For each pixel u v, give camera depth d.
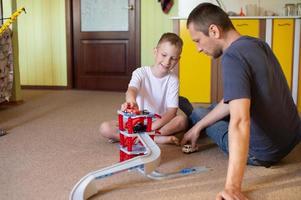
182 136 2.19
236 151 1.17
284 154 1.71
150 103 2.07
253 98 1.46
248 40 1.43
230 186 1.17
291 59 3.64
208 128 1.92
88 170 1.67
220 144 1.85
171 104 2.07
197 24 1.43
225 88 1.27
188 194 1.42
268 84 1.45
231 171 1.18
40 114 3.08
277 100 1.50
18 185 1.50
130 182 1.53
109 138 2.13
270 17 3.60
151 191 1.45
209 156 1.89
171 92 2.07
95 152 1.95
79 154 1.91
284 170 1.68
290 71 3.66
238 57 1.35
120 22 4.68
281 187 1.49
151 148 1.53
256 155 1.68
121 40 4.71
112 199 1.37
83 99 3.97
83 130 2.46
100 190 1.45
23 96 4.18
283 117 1.55
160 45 1.97
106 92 4.60
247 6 4.09
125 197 1.39
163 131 2.06
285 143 1.63
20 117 2.94
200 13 1.43
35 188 1.47
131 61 4.73
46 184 1.51
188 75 3.73
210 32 1.42
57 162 1.78
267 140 1.61
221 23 1.41
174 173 1.63
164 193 1.43
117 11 4.66
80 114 3.09
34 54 4.85
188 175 1.61
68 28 4.73
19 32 4.83
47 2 4.74
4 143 2.13
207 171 1.66
